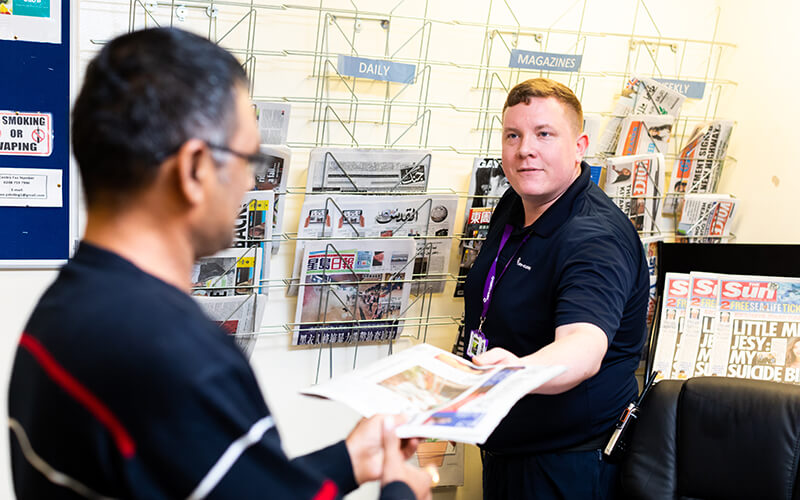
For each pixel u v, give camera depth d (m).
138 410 0.62
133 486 0.63
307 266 1.87
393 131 1.97
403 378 1.14
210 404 0.64
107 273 0.68
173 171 0.68
